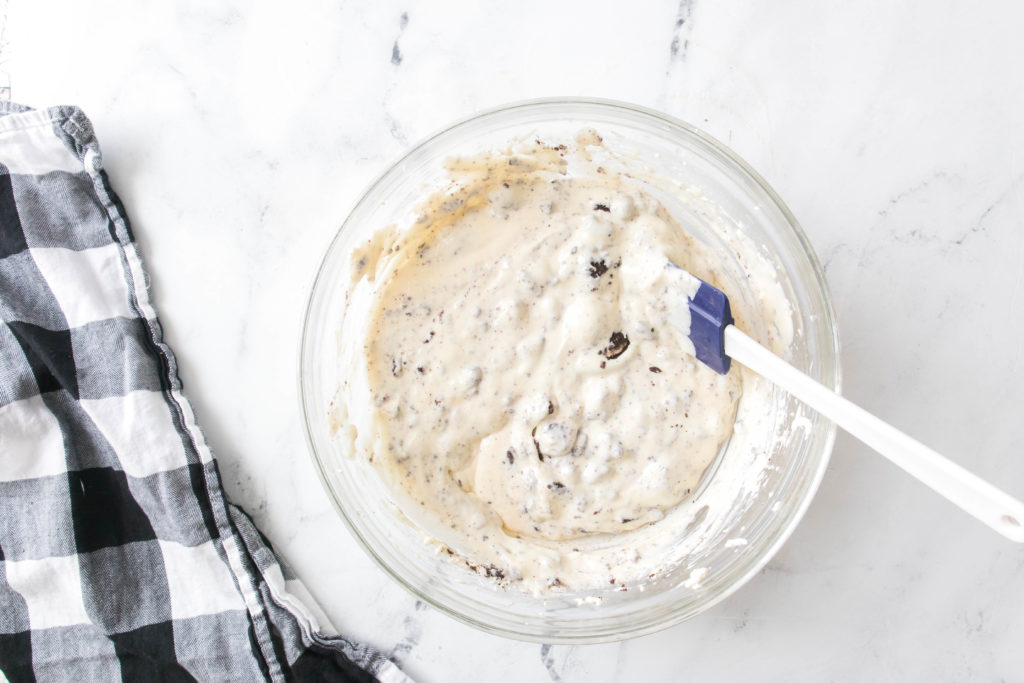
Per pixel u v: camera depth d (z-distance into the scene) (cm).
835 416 60
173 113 71
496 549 69
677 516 69
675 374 67
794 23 69
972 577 69
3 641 70
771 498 67
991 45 69
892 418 69
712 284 69
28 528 70
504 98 70
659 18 70
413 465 69
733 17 69
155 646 69
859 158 69
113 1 71
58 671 70
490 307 68
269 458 70
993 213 69
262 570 69
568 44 70
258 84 71
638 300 66
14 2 71
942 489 57
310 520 70
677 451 67
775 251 67
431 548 69
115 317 70
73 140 70
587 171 69
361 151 71
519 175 69
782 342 68
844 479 69
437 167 68
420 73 70
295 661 69
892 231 69
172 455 69
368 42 71
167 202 71
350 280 69
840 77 69
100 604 69
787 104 69
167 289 71
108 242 71
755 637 69
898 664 69
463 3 70
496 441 68
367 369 69
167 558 70
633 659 69
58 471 70
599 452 67
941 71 69
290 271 71
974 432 68
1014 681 68
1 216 70
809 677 69
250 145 71
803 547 69
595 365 67
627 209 68
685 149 67
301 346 67
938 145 69
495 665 69
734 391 67
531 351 67
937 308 69
